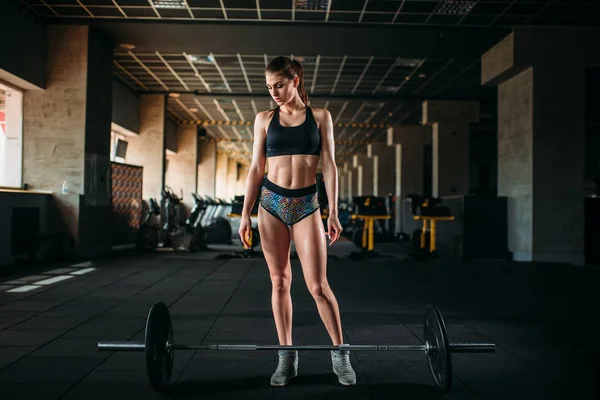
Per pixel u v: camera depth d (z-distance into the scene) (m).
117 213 11.55
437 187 14.66
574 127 8.96
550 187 8.91
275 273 2.45
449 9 8.16
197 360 2.80
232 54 10.39
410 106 15.43
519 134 9.35
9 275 6.29
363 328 3.63
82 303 4.48
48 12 8.23
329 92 13.96
